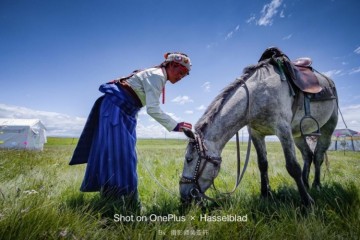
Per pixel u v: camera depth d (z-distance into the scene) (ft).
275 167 18.67
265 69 10.02
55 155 28.17
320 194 9.69
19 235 4.73
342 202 7.93
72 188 9.68
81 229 5.40
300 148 13.52
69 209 6.30
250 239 5.98
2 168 13.64
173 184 12.01
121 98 8.02
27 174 12.32
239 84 9.52
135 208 7.53
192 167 8.07
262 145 10.99
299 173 8.96
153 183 12.31
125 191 7.67
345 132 77.05
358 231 6.16
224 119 8.71
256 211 7.55
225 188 11.59
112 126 7.86
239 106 9.00
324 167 21.49
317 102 11.33
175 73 8.52
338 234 6.20
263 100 9.36
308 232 5.98
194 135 7.88
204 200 8.87
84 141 8.65
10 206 5.77
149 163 19.75
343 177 14.26
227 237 5.91
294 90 10.23
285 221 6.79
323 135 14.14
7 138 61.72
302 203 8.79
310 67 12.41
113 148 7.73
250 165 20.44
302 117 10.81
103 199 7.36
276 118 9.36
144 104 8.58
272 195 9.66
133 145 8.18
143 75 8.09
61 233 4.91
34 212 5.35
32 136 65.10
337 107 14.05
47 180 10.62
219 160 8.35
